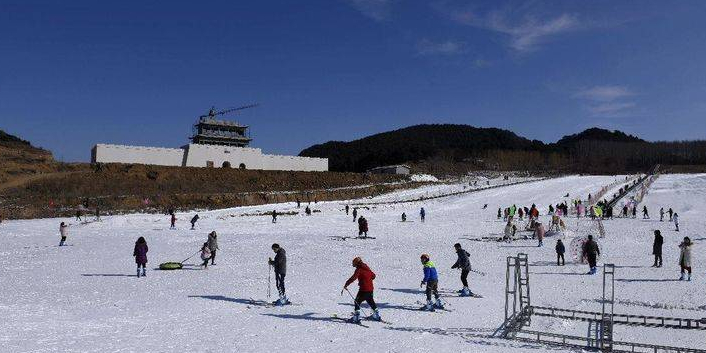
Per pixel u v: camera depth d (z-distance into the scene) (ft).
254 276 73.72
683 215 175.63
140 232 145.18
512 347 37.73
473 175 452.76
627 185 268.82
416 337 39.96
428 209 232.53
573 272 75.56
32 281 68.28
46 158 304.50
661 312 50.37
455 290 62.75
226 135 403.95
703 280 67.31
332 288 63.77
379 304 53.78
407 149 635.66
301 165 374.84
